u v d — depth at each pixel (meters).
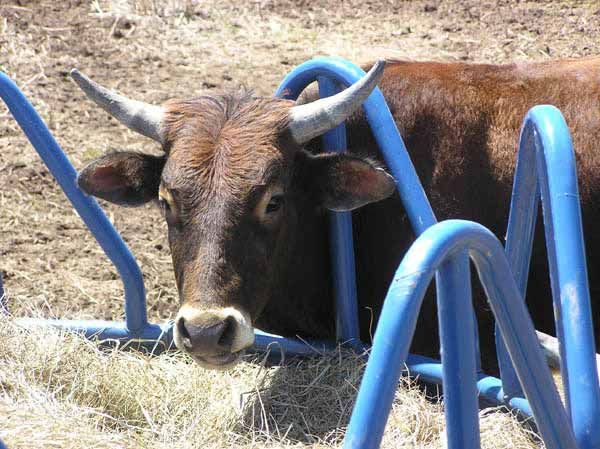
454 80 11.21
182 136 9.51
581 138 10.98
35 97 18.00
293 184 9.84
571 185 7.29
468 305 6.20
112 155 10.04
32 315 11.89
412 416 9.37
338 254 10.48
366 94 9.50
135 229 14.89
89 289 13.38
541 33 21.59
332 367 10.27
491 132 10.98
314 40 20.92
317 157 9.88
